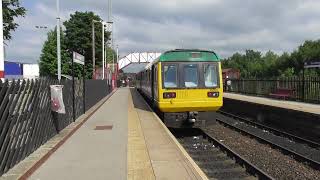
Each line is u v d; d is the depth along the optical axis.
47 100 13.88
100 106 30.30
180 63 19.83
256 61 116.00
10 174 9.23
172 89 19.69
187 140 19.12
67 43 77.25
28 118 11.39
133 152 12.09
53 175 9.38
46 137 13.63
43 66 73.44
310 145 17.70
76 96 20.98
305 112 20.50
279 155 15.35
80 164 10.48
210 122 20.31
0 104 9.05
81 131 16.66
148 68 29.59
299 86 32.38
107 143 13.67
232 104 34.06
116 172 9.64
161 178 9.12
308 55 61.91
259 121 26.83
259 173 12.00
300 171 12.92
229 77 62.88
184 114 20.03
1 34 11.60
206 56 20.02
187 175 9.38
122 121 20.17
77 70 71.25
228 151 15.50
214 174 12.54
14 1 37.59
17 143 10.32
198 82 19.86
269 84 39.78
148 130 16.80
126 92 57.69
